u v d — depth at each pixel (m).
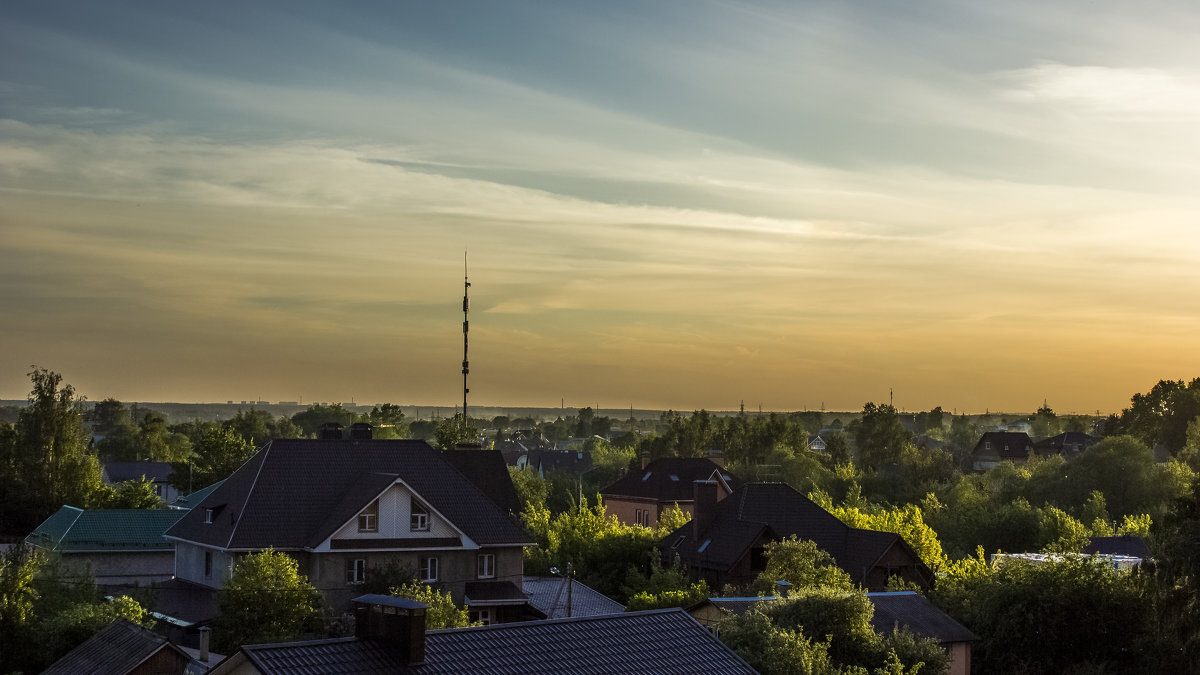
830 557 68.94
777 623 46.53
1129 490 127.25
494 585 65.38
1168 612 51.91
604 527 88.12
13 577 51.91
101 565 76.19
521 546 66.50
